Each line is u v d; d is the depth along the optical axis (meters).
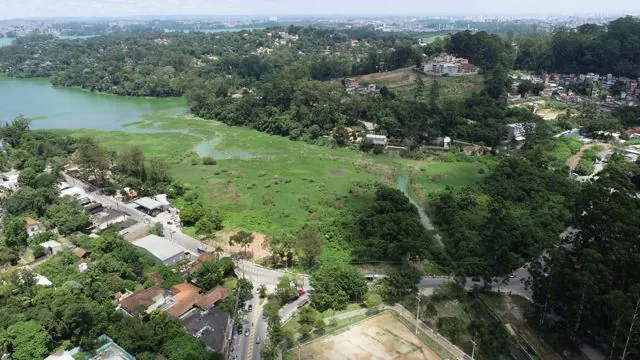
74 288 97.62
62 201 146.25
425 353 87.38
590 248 96.56
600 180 127.75
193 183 176.00
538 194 155.75
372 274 114.25
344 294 101.19
